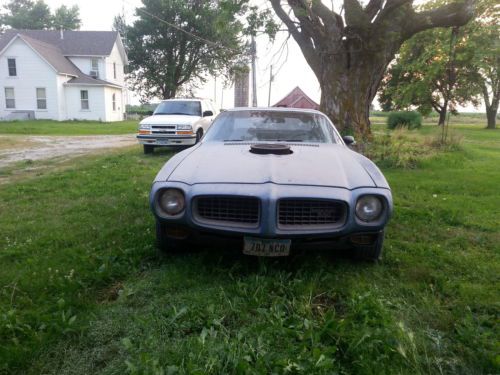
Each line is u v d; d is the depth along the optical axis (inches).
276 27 414.9
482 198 242.4
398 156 376.2
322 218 119.5
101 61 1309.1
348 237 122.4
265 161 133.6
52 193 245.0
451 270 135.4
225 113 194.1
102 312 105.0
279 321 96.4
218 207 121.0
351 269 133.8
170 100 491.2
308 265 132.8
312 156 142.3
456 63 615.2
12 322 97.7
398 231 175.6
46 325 96.3
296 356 83.8
